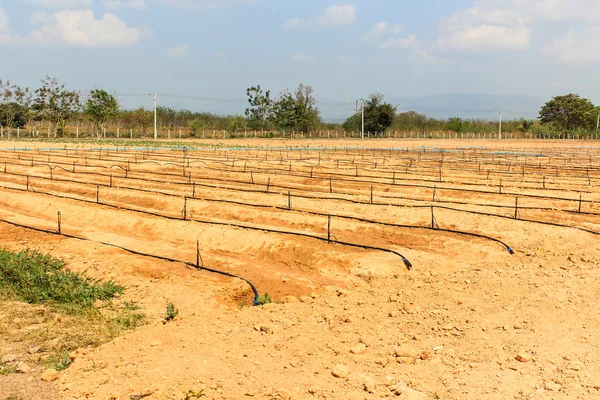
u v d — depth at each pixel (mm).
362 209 20250
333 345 8711
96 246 15422
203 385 7312
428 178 30297
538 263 13859
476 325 9500
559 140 86812
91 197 23828
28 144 55125
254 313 10312
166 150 49906
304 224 18281
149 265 13875
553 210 20328
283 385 7363
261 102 88812
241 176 30062
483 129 107125
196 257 14898
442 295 11227
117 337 9102
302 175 31156
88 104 73500
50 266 13031
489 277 12516
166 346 8648
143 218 18516
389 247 15711
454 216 18578
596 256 14523
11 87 73938
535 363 7949
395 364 8062
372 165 37062
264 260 14977
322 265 14102
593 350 8391
